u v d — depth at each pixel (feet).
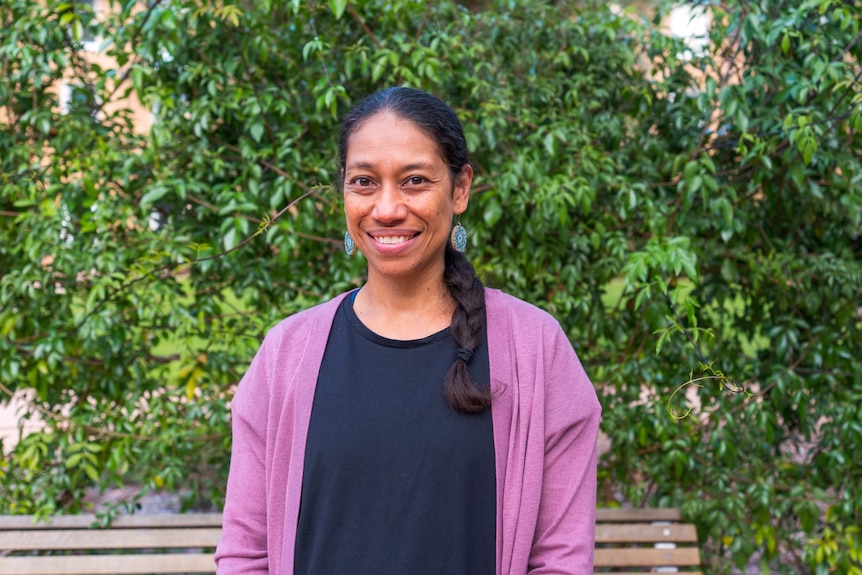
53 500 8.95
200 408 9.05
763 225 9.29
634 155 9.24
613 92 9.39
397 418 4.37
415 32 8.89
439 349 4.54
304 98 8.95
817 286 9.15
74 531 8.07
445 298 4.77
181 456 9.18
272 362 4.85
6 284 8.54
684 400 9.07
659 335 8.96
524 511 4.39
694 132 9.23
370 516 4.31
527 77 9.24
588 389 4.74
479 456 4.36
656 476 9.20
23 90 9.00
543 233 8.62
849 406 8.98
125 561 7.97
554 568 4.39
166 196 8.77
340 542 4.32
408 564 4.22
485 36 9.16
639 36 9.03
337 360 4.64
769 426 8.93
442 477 4.30
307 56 8.09
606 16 9.30
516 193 8.64
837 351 9.10
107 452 9.23
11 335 8.69
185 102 8.87
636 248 9.04
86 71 9.12
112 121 9.26
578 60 9.34
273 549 4.63
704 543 9.30
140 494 9.26
